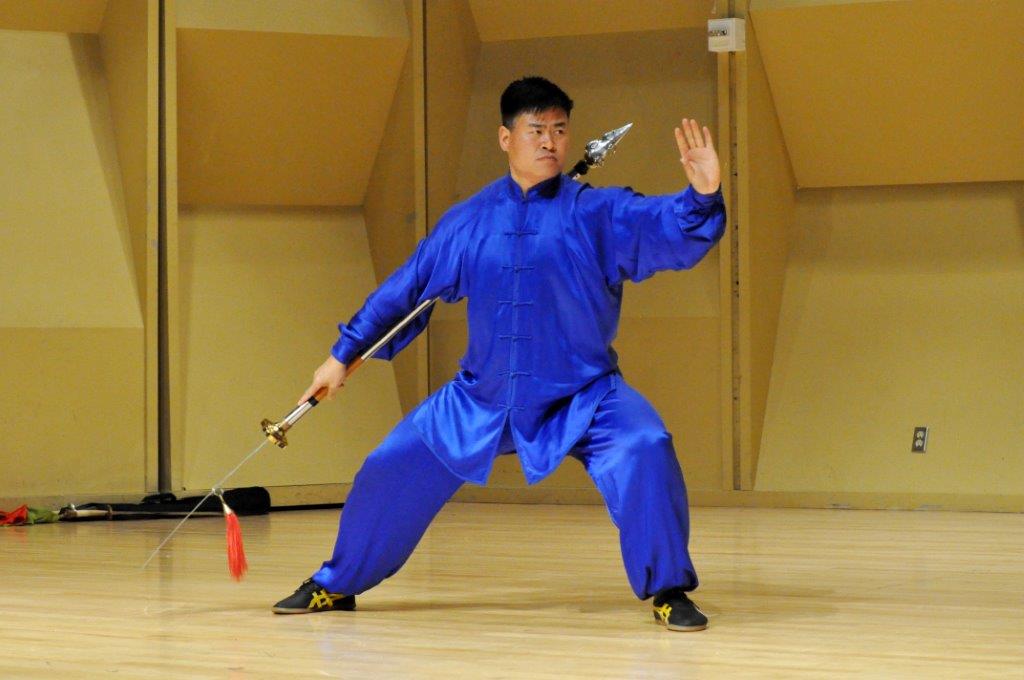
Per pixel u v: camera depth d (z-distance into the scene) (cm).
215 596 601
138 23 944
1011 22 887
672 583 514
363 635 509
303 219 1055
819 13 916
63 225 956
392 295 560
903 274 975
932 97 934
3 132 956
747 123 938
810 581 628
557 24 1024
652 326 971
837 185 1006
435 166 1024
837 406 959
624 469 513
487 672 445
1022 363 931
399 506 549
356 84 1009
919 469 928
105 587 628
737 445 950
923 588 607
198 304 1000
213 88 979
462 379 557
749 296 941
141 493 948
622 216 524
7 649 488
